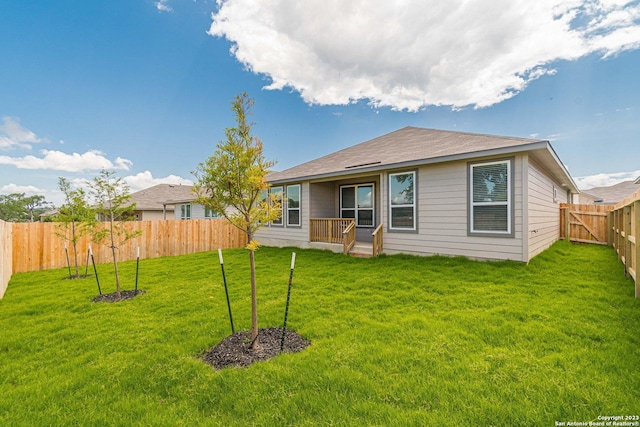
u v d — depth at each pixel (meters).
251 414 2.11
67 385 2.53
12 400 2.34
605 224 10.67
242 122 3.26
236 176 3.17
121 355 3.07
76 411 2.21
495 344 3.02
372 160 9.42
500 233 6.62
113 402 2.31
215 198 3.27
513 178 6.41
